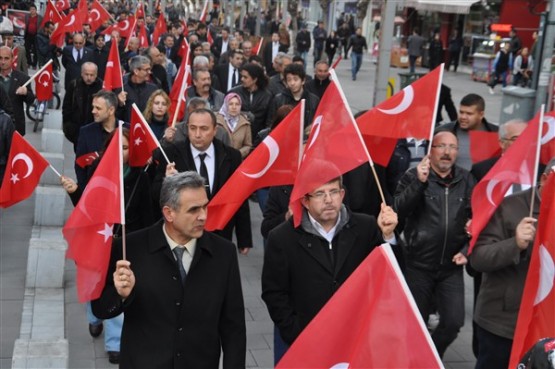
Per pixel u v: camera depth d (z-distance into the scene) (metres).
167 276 4.11
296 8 39.09
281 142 5.70
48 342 5.55
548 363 2.86
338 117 4.76
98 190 4.34
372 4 42.88
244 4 44.69
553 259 4.38
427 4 29.12
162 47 20.59
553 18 11.55
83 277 4.30
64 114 10.84
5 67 11.27
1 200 6.43
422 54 35.62
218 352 4.23
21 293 7.84
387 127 5.83
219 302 4.17
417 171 5.82
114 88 10.68
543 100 11.85
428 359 3.16
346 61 39.53
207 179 6.65
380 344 3.18
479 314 5.25
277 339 5.34
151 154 6.52
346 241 4.74
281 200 6.28
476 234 5.05
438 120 11.20
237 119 9.39
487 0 34.19
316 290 4.70
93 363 6.33
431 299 6.09
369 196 6.87
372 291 3.33
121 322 6.23
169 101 8.85
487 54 31.84
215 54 23.17
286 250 4.75
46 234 9.79
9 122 8.98
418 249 5.97
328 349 3.35
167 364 4.04
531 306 4.47
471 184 6.04
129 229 6.30
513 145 5.09
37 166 6.40
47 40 20.38
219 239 4.29
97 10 20.89
